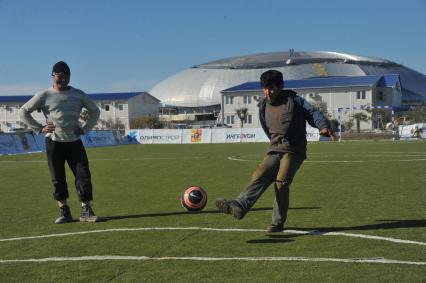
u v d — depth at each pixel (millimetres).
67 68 7730
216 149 32688
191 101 120312
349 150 27891
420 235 6223
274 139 6328
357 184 11758
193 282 4516
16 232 6984
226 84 119375
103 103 84062
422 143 35875
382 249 5543
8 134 32969
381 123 64812
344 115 77250
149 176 15000
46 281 4641
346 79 82250
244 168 17500
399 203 8805
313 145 35750
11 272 4961
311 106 6180
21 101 81000
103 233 6758
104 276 4754
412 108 74875
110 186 12539
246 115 86312
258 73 119500
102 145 44156
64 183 7738
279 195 6363
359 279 4496
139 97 86875
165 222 7465
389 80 82062
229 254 5469
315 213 7941
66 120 7645
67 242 6258
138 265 5109
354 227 6781
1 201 10148
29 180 14594
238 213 5922
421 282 4395
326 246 5734
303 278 4559
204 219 7621
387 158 20703
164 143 48688
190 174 15406
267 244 5895
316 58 123875
